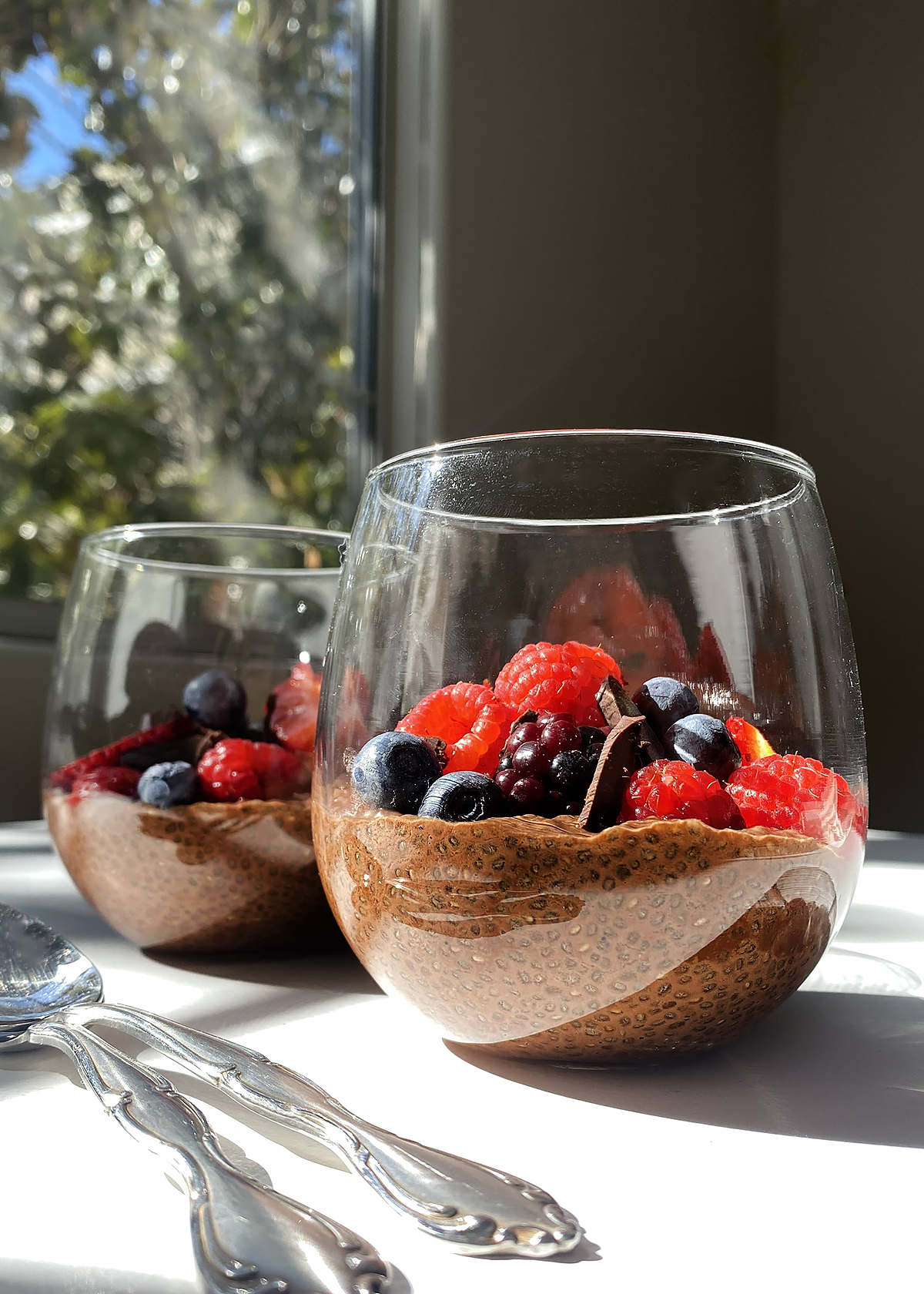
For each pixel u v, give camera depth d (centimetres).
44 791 36
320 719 29
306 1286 19
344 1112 23
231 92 81
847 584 122
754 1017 27
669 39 113
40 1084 26
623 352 108
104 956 34
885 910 37
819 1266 20
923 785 113
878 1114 25
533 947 25
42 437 68
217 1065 24
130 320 74
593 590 26
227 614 33
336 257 88
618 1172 23
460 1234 20
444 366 92
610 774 25
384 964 27
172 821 32
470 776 25
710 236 119
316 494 86
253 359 82
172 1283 20
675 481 26
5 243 67
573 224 103
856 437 121
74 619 35
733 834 25
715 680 26
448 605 26
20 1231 21
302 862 33
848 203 122
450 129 93
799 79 126
